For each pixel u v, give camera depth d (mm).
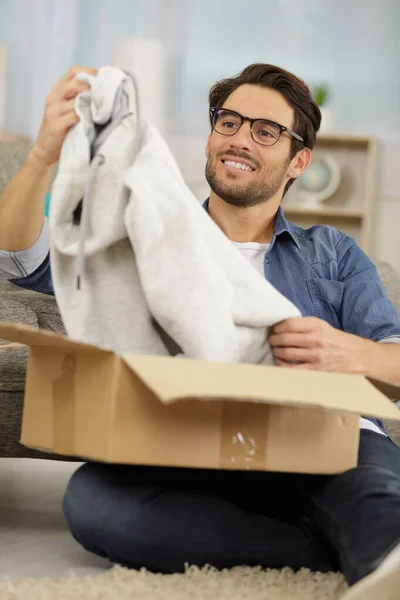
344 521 1632
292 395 1489
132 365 1509
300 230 2367
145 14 6145
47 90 6117
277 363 1938
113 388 1559
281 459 1657
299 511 1880
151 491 1723
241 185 2172
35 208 2061
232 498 1908
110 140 1834
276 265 2250
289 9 6195
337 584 1608
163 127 6188
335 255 2309
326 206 6250
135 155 1845
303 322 1889
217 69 6203
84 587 1547
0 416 2391
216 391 1424
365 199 6125
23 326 1491
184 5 6172
